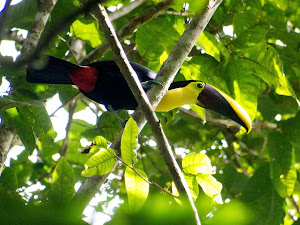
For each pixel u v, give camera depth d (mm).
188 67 11336
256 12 10766
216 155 14289
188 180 7898
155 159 14117
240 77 11148
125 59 6961
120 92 9805
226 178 10914
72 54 11578
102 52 10961
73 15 5727
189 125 14289
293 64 13172
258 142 14250
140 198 7215
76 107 14578
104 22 6754
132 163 7238
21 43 10477
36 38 9398
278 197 10977
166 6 10180
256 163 14508
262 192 10977
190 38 8383
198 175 7848
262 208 10875
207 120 14023
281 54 13133
